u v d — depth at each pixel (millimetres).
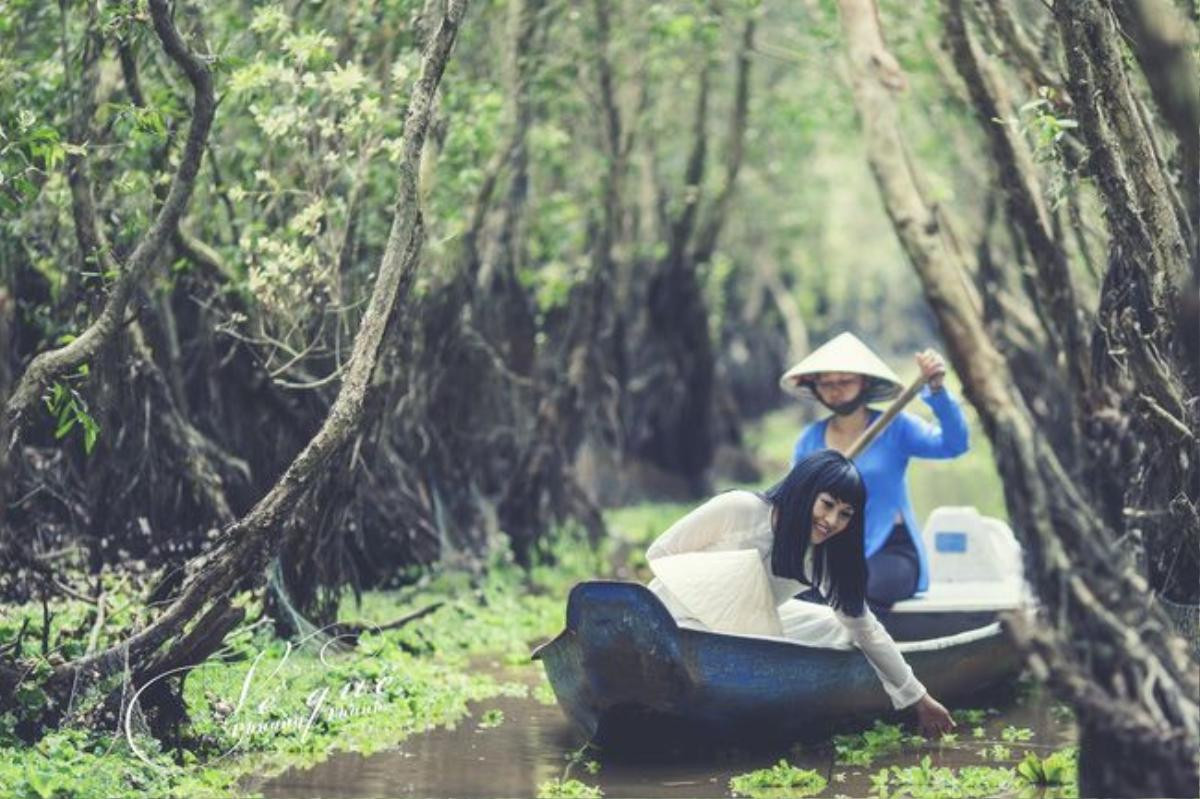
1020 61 13453
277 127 13594
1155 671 8344
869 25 9539
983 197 22172
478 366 18531
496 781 10781
